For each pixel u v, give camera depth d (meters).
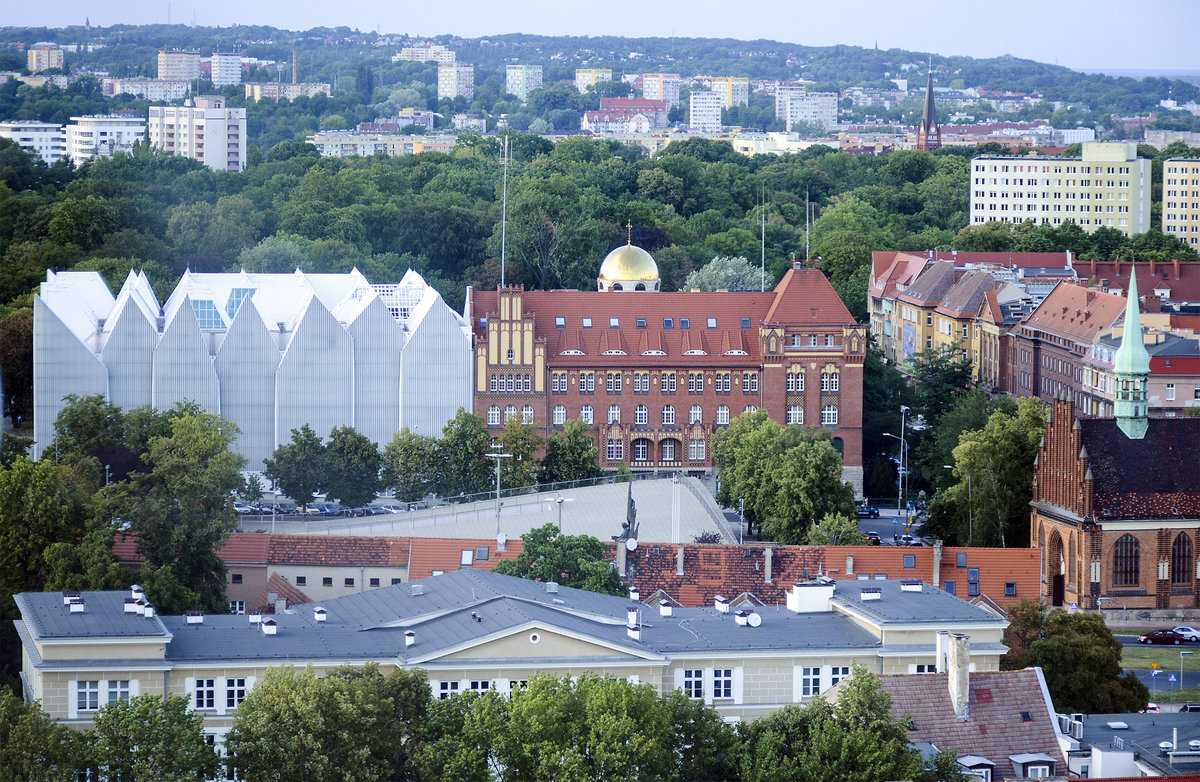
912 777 189.62
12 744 185.12
